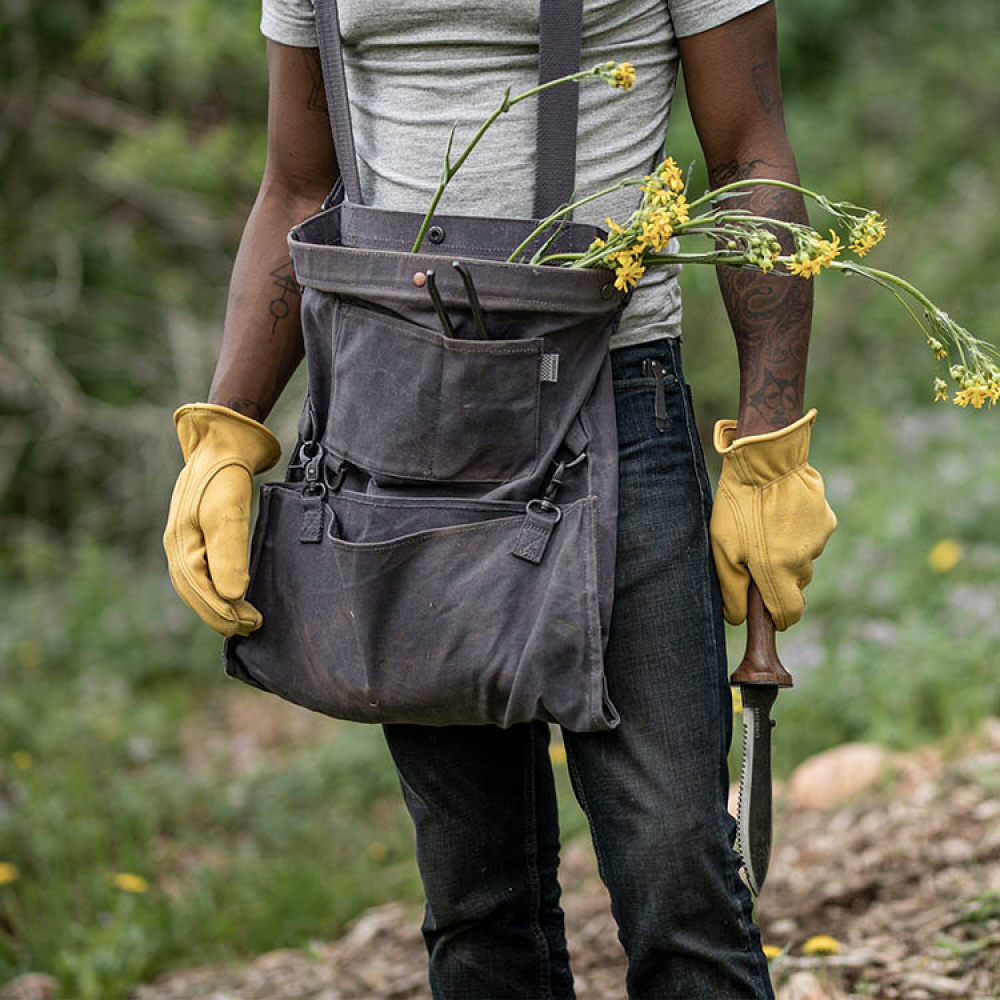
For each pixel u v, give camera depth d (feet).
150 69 36.22
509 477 7.36
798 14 39.60
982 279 37.58
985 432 28.07
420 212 7.57
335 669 7.62
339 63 7.85
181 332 38.01
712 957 7.41
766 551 7.54
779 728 18.69
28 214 39.01
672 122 32.89
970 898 11.87
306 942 15.74
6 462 38.11
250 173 35.29
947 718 17.63
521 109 7.50
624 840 7.43
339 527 7.71
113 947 14.90
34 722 24.91
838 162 39.50
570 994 8.87
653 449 7.58
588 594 7.06
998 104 40.32
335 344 7.69
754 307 7.61
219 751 24.14
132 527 37.14
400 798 20.94
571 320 7.24
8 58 38.45
